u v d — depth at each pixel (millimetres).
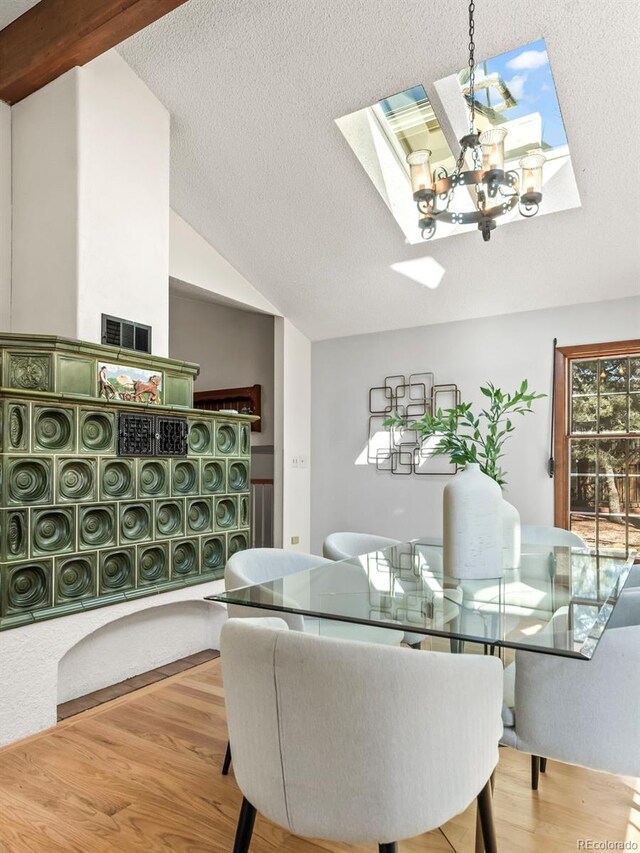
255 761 1256
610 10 2797
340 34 3160
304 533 5875
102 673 2934
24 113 3334
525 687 1497
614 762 1393
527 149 3908
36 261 3225
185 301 7152
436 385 5301
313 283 5145
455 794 1195
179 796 1963
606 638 1400
